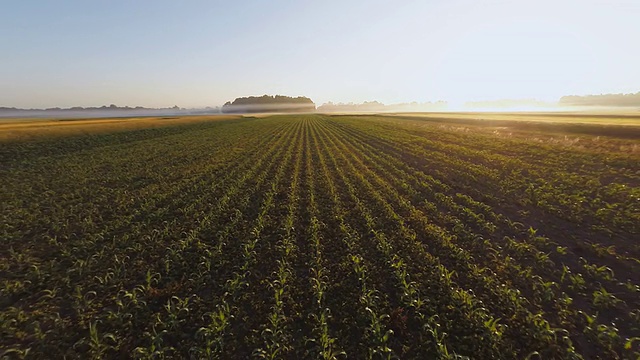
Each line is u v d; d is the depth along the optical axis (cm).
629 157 2455
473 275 991
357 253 1160
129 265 1094
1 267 1054
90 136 4619
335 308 861
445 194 1895
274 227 1439
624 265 1019
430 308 834
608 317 799
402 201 1711
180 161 3112
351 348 723
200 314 836
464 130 5400
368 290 916
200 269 1045
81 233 1369
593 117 7725
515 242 1169
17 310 828
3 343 734
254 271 1047
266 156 3288
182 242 1205
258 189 2100
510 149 3225
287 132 6469
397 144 4069
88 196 1923
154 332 732
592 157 2589
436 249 1185
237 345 738
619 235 1229
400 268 1039
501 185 1983
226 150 3834
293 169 2752
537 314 784
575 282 920
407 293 879
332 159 3119
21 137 3888
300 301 896
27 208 1675
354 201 1798
